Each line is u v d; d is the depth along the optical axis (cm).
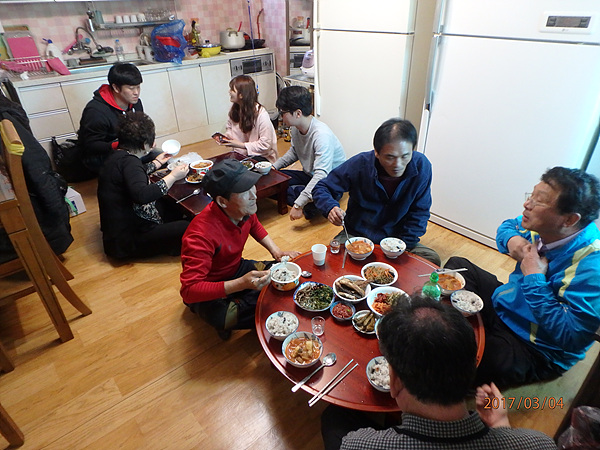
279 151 417
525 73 200
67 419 154
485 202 244
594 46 174
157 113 404
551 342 144
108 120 292
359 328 140
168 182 236
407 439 77
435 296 140
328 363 131
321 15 299
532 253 140
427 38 264
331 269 173
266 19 476
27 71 348
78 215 302
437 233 271
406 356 75
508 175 226
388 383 121
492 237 250
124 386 167
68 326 188
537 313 134
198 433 149
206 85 428
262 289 163
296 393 164
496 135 223
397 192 189
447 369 72
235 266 185
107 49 398
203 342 189
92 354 182
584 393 111
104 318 203
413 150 172
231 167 151
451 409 75
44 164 210
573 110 190
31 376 172
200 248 159
